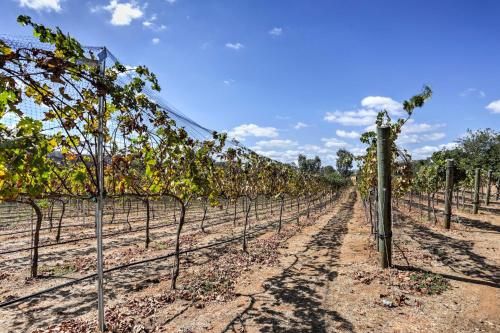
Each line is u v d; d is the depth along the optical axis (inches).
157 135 225.3
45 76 136.7
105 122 192.7
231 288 237.1
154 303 208.1
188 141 248.7
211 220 679.7
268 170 501.7
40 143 155.9
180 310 198.2
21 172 169.6
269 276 266.8
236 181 430.0
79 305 209.9
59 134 181.5
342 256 329.4
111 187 249.9
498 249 339.3
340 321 181.6
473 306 197.6
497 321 178.2
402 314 188.7
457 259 299.7
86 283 254.1
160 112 213.6
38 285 250.8
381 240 279.9
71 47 145.1
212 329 173.8
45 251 367.6
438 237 412.2
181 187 249.1
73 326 177.0
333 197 1695.4
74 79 161.2
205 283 246.5
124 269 292.0
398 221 578.2
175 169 247.8
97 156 172.7
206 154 288.4
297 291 229.5
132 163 242.4
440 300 207.6
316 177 1033.5
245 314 192.1
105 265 306.8
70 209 773.9
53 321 187.0
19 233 498.0
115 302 214.4
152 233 502.6
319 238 442.3
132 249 380.2
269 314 191.6
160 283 253.4
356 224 598.2
